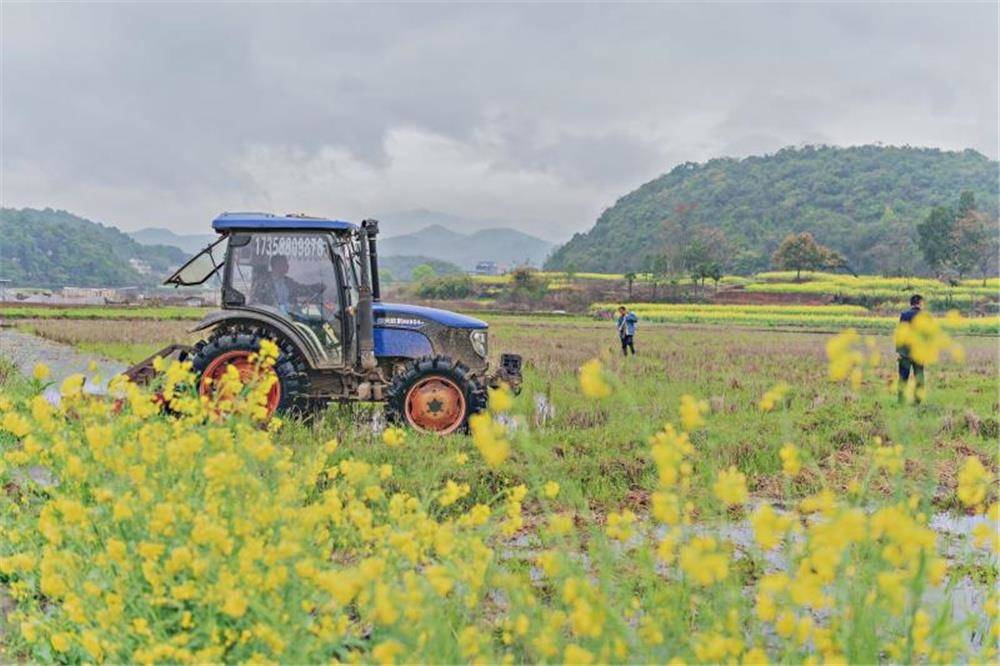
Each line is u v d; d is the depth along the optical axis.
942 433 9.33
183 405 4.36
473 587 3.32
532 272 85.06
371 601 3.12
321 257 9.06
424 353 9.34
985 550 5.47
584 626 2.69
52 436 4.25
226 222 8.98
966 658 3.62
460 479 6.54
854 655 2.85
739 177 187.38
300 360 8.87
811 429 9.45
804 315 56.56
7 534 4.22
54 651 3.71
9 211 194.88
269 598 3.08
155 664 3.05
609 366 16.36
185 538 3.25
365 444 7.82
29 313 39.41
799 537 5.21
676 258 108.50
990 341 32.81
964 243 93.06
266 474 4.11
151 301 66.50
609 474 7.02
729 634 3.14
